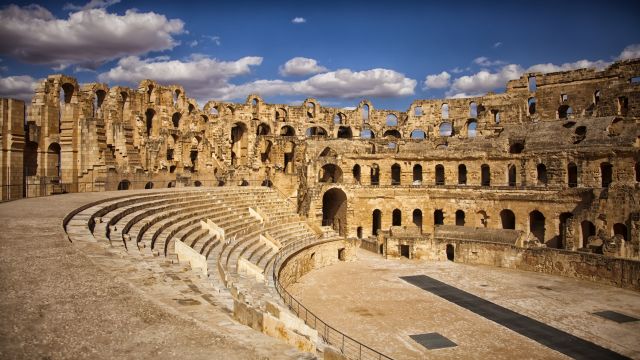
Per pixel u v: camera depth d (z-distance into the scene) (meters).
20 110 52.59
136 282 18.14
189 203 45.88
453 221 78.75
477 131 92.81
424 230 80.62
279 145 88.94
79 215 28.77
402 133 97.62
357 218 80.56
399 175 92.62
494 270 57.91
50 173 56.97
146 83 73.12
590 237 59.28
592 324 38.16
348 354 30.05
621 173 67.38
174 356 11.77
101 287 15.68
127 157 61.03
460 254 62.16
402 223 81.25
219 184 73.94
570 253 54.16
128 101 68.69
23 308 13.57
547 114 89.06
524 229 72.50
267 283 35.59
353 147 87.25
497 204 75.06
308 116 98.94
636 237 56.25
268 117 93.50
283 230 57.47
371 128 98.94
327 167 88.62
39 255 18.69
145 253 25.56
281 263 44.16
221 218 47.06
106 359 11.25
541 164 76.38
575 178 78.12
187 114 81.75
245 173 78.62
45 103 56.16
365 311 40.69
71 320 13.10
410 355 31.47
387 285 49.62
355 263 61.00
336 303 42.84
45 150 56.25
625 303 43.94
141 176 58.03
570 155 71.75
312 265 55.97
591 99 85.25
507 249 59.22
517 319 39.16
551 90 88.81
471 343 33.84
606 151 68.12
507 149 81.31
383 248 66.38
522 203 72.69
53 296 14.66
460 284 50.56
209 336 13.06
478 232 64.69
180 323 13.66
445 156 81.94
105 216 30.78
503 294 46.69
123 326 13.09
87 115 58.06
